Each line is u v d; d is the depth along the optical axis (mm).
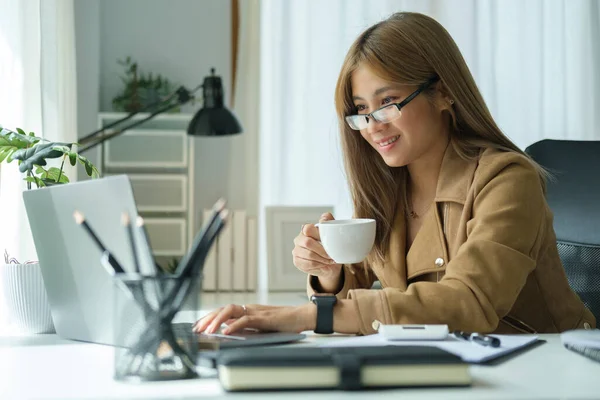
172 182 3828
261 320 1105
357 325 1105
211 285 3074
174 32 3984
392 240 1456
